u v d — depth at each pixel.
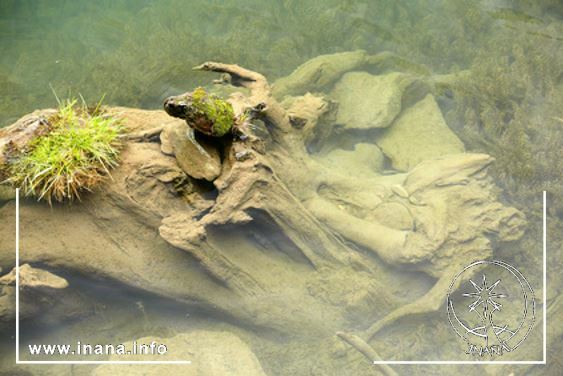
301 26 2.64
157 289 1.97
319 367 2.03
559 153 2.25
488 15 2.63
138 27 2.71
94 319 2.04
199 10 2.74
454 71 2.51
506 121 2.38
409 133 2.36
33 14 2.79
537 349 2.01
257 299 2.02
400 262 2.04
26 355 2.00
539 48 2.50
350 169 2.24
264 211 1.96
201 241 1.92
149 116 2.06
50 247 1.93
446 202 2.09
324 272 2.07
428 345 2.05
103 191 1.92
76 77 2.55
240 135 1.95
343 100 2.40
